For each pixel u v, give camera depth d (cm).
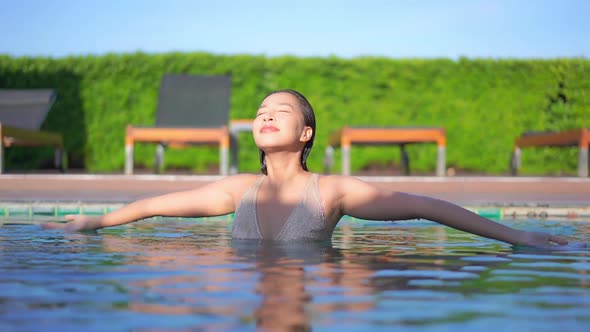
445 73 1188
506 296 133
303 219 246
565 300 129
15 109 880
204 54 1172
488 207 421
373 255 202
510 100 1191
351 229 310
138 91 1175
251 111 1166
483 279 155
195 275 158
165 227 314
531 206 425
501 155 1189
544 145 884
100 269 167
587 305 124
